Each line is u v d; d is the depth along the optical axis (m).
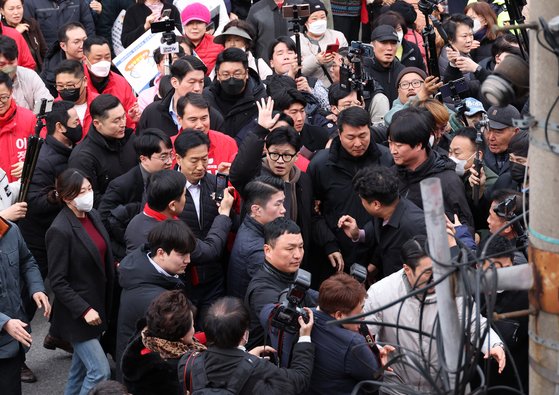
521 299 8.04
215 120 12.63
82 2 18.09
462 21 15.78
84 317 10.03
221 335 7.26
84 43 14.38
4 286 9.70
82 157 11.86
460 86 12.70
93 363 10.17
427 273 7.73
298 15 14.12
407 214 9.48
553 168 4.80
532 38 4.82
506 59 5.14
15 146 12.88
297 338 7.73
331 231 10.83
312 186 10.93
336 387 7.74
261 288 8.68
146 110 12.93
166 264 9.01
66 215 10.11
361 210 10.73
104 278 10.31
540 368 4.98
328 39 16.12
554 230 4.84
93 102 11.85
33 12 17.67
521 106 12.68
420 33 18.00
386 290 8.16
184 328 7.80
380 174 9.40
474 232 10.46
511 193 9.45
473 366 4.77
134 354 8.00
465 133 10.96
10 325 9.48
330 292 7.64
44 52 17.09
